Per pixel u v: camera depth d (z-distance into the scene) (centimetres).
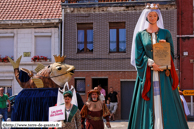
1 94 1415
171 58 771
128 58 1972
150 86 750
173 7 1952
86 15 2009
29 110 1039
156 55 747
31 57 2053
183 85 1933
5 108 1423
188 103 1905
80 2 2052
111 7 1992
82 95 1991
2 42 2075
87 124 900
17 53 2062
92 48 2025
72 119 723
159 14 800
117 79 1973
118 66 1981
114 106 1841
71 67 1056
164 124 727
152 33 777
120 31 2006
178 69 1939
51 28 2045
